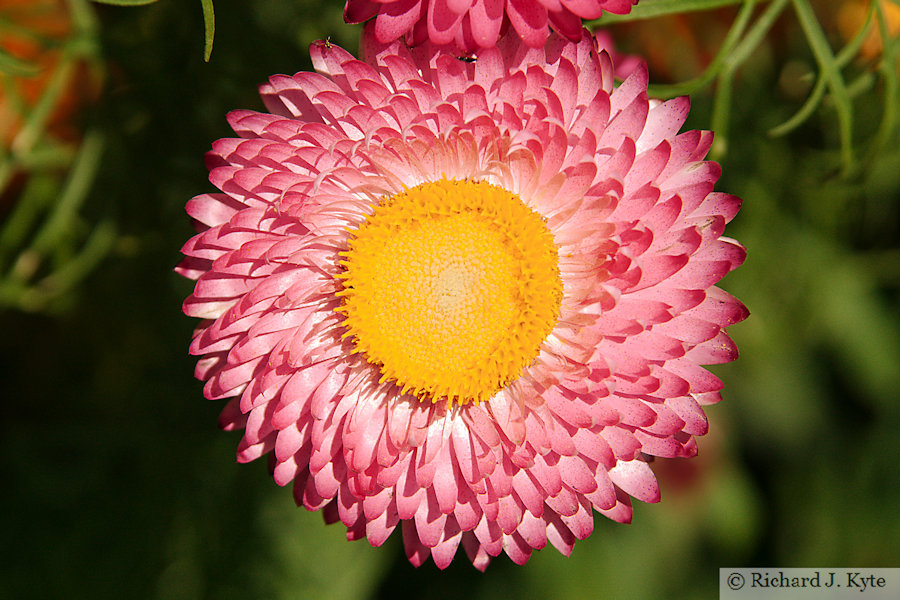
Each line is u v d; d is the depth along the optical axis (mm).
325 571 312
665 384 256
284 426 260
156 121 294
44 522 310
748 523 315
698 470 313
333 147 253
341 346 265
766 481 318
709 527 315
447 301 261
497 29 251
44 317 311
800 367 314
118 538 311
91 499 311
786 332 312
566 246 260
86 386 313
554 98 251
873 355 310
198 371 263
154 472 311
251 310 259
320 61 257
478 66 253
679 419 256
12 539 309
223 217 260
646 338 256
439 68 252
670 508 314
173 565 311
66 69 286
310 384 263
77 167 292
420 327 262
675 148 255
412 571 314
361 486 260
